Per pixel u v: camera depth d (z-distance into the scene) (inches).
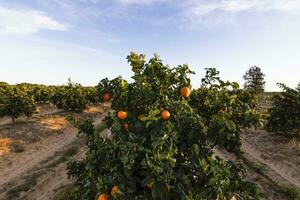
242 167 240.4
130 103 223.1
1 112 870.4
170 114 219.8
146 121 214.5
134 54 237.5
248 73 2972.4
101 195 195.9
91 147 233.5
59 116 1132.5
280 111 717.9
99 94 234.7
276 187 487.5
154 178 191.9
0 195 462.6
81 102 1323.8
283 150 691.4
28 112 936.9
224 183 196.7
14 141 726.5
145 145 214.2
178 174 205.9
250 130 933.2
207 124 231.6
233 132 214.1
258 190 225.8
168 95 232.4
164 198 194.4
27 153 677.9
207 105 240.4
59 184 513.3
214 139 216.1
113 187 193.9
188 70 234.8
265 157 652.7
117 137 219.0
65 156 674.8
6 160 612.7
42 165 609.6
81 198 220.1
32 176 541.0
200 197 203.0
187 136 222.8
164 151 197.3
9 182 510.9
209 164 207.2
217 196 202.1
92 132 245.8
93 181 215.9
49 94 1354.6
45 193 478.3
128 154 196.9
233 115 221.8
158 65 234.8
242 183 225.9
